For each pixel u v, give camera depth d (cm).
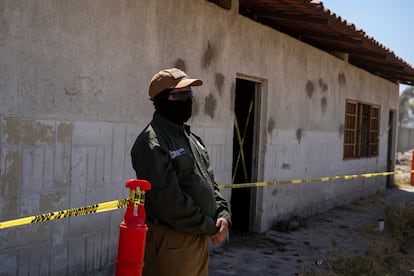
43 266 419
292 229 809
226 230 280
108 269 487
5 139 380
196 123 604
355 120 1167
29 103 397
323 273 573
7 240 388
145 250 269
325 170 991
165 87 270
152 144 257
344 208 1054
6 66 378
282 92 799
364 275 570
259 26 721
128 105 497
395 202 1185
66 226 439
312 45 909
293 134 846
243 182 771
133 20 496
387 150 1416
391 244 735
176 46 558
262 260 627
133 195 244
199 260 278
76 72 437
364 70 1180
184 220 258
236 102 779
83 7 439
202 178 272
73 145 439
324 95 963
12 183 388
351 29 742
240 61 683
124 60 488
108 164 479
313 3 602
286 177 831
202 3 596
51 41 412
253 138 765
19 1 383
